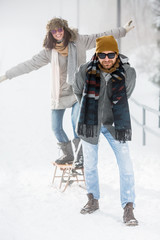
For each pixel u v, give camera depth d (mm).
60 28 6215
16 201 5949
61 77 6535
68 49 6352
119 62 5078
